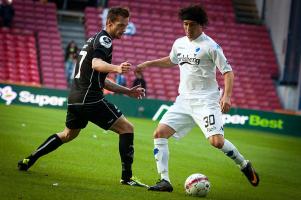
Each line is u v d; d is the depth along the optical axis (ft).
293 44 349.82
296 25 349.41
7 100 276.41
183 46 96.32
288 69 350.43
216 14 378.94
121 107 283.59
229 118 288.51
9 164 108.78
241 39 368.89
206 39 94.63
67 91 279.69
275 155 183.42
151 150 155.94
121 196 87.81
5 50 323.37
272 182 123.75
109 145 156.56
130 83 331.98
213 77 95.96
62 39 348.79
